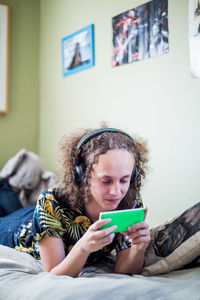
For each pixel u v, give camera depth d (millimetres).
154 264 1303
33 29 3135
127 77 2242
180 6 1903
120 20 2275
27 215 1815
